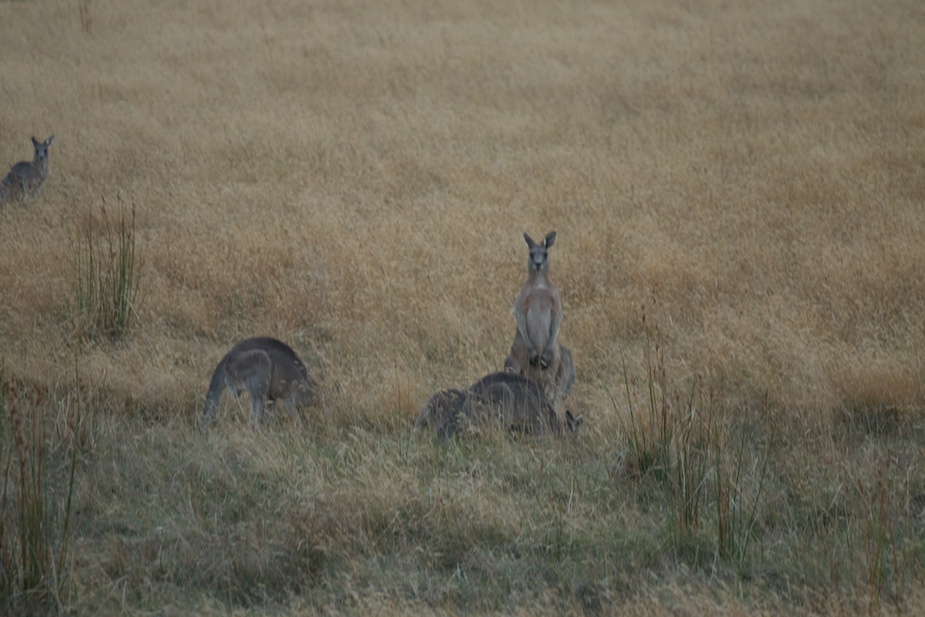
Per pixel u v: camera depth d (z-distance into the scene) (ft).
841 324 69.15
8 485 44.91
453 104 143.74
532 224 95.66
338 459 51.47
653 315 73.26
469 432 54.24
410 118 135.44
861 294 73.26
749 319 70.59
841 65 159.84
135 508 46.88
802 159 113.70
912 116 128.47
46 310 72.23
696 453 50.29
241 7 211.61
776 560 43.29
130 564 41.91
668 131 129.29
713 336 68.13
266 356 57.67
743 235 91.35
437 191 106.32
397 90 152.25
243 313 76.13
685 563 42.83
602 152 120.67
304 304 76.28
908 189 101.09
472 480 48.16
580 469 51.65
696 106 141.90
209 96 147.43
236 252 85.20
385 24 198.39
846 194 100.53
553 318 63.82
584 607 40.45
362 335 70.79
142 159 116.26
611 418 57.77
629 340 71.72
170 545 43.70
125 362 64.44
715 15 202.18
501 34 188.03
